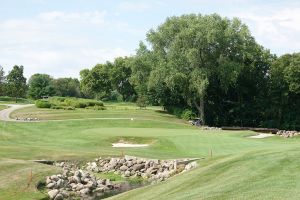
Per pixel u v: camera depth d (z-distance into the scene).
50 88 153.25
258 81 89.12
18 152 33.41
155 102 95.12
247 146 37.91
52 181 24.55
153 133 48.91
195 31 79.81
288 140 46.09
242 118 89.88
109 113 82.00
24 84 148.75
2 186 22.94
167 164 29.98
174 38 85.12
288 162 19.22
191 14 87.94
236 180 17.23
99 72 152.88
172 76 79.25
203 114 83.31
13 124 64.62
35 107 92.12
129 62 96.12
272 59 90.75
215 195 15.49
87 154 33.84
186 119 85.44
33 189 23.02
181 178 20.02
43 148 36.19
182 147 38.38
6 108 94.88
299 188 14.82
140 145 42.19
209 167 20.59
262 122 88.00
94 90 154.12
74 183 25.61
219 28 81.19
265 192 14.82
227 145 38.81
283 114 86.56
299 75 82.38
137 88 96.19
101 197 23.72
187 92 82.62
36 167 26.39
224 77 79.75
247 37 85.19
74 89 167.12
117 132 49.78
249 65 88.31
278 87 85.38
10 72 146.12
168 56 84.25
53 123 66.56
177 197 16.39
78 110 86.88
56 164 30.89
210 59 82.25
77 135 49.56
